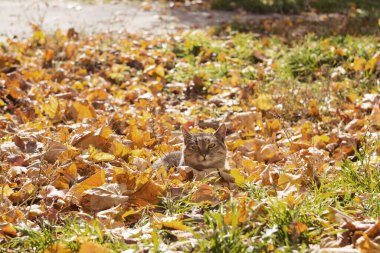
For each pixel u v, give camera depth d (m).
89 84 11.66
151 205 5.82
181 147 8.20
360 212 5.54
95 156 7.10
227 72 12.91
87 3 21.41
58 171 6.52
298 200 5.46
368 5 21.95
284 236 4.79
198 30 17.25
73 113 9.44
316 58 12.95
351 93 10.62
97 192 5.82
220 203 5.59
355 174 6.42
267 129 9.12
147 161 7.16
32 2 21.14
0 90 10.43
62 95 10.58
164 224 5.17
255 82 11.65
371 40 13.70
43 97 10.55
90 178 6.10
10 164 6.89
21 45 14.16
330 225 5.05
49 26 17.27
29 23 16.22
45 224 5.32
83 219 5.39
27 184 6.13
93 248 4.59
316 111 9.92
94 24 17.89
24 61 12.91
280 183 6.34
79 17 18.92
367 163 6.54
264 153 7.79
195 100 11.44
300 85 11.57
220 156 7.32
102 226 5.23
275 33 16.81
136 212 5.61
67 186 6.29
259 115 9.62
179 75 12.62
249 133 8.95
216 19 19.64
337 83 11.24
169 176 6.62
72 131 8.48
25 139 7.87
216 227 4.78
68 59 13.52
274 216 4.98
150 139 8.27
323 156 7.71
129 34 16.09
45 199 5.91
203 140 7.23
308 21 18.17
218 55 14.18
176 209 5.71
